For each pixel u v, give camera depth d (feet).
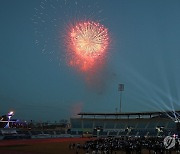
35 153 187.01
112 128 484.74
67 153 187.73
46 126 561.43
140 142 207.92
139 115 500.74
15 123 465.47
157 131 423.64
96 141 232.53
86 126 503.20
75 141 326.85
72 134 458.09
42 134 409.49
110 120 507.71
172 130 409.28
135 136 408.05
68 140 345.92
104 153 174.70
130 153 178.70
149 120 472.44
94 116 531.50
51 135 410.93
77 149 216.33
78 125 507.71
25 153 186.09
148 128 453.99
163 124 445.78
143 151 203.92
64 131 472.44
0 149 210.38
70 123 515.91
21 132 391.65
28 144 268.41
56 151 200.34
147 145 199.52
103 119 515.50
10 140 325.21
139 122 478.59
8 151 196.65
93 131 473.67
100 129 472.85
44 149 215.51
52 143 287.89
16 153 185.37
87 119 520.83
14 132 382.22
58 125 589.32
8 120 445.78
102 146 184.75
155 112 459.32
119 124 490.90
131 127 473.67
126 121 493.77
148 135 421.59
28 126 501.97
